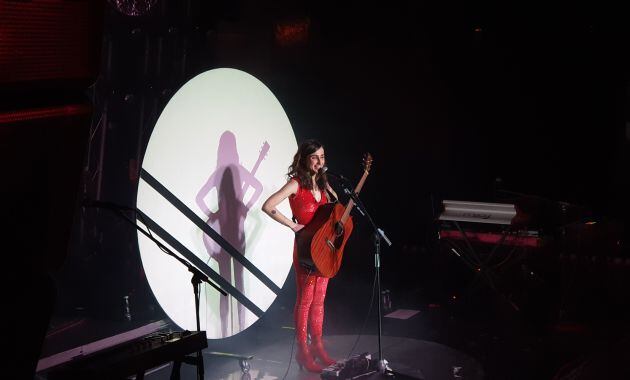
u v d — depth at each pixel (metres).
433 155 9.45
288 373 4.88
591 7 8.69
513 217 6.58
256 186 5.53
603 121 8.90
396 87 9.32
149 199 4.59
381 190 9.45
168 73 5.96
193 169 4.93
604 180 8.98
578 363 4.23
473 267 6.88
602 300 6.64
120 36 5.70
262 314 5.60
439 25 9.18
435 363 5.18
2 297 1.42
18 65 1.18
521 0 8.92
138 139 5.66
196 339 3.44
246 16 7.91
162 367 4.95
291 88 8.75
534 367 5.16
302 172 4.62
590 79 8.88
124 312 5.32
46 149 1.28
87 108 1.31
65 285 5.55
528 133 9.23
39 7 1.19
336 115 9.21
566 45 8.91
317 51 8.84
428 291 7.75
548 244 6.66
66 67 1.25
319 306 4.93
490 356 5.46
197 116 4.97
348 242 8.84
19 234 1.36
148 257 4.57
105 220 5.55
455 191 9.50
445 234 6.95
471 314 6.79
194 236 4.93
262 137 5.60
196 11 6.75
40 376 4.25
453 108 9.37
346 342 5.80
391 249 8.98
